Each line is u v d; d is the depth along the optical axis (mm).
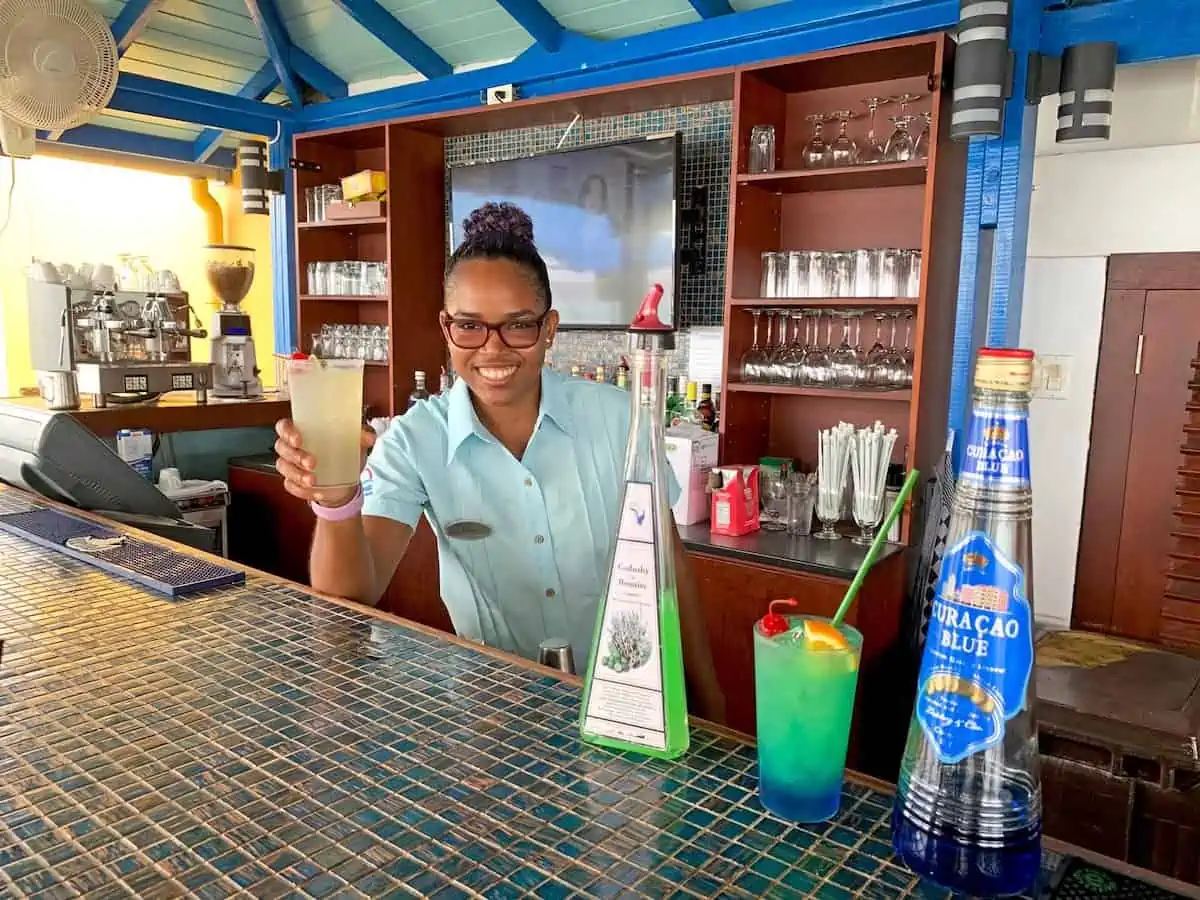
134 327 3379
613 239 3285
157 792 727
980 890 595
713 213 3170
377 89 4164
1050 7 2516
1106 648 1997
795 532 2643
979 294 2654
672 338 804
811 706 682
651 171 3145
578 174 3350
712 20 2957
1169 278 2811
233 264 3990
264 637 1084
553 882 617
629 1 3137
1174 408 2846
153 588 1262
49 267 3598
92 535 1527
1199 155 2719
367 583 1263
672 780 767
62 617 1148
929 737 625
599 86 3156
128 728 841
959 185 2686
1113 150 2854
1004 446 601
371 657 1028
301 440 1141
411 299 3811
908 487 714
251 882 610
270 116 4195
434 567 3223
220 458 3684
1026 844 598
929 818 615
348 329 4004
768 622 728
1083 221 2934
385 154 4012
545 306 1301
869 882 624
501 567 1436
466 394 1417
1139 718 1635
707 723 891
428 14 3539
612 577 819
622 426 1464
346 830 677
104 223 5918
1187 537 2854
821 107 2908
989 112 2230
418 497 1420
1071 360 2996
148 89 3760
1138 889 627
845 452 2582
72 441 2182
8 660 1003
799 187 2873
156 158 4914
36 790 727
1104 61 2367
